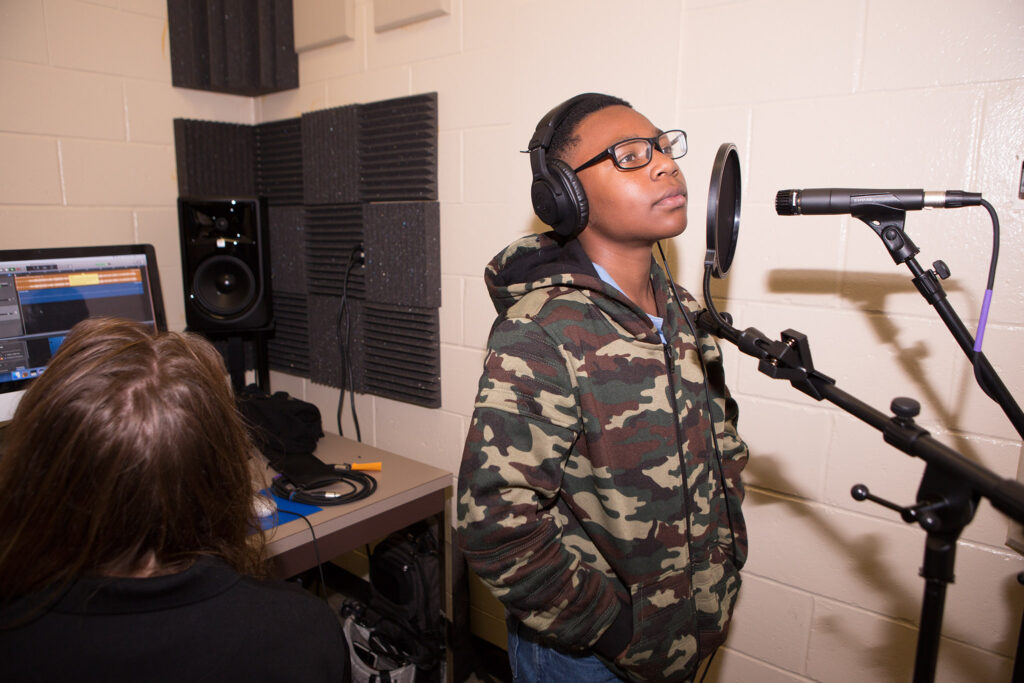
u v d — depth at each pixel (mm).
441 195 1747
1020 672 678
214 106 2145
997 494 495
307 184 2041
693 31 1295
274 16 2014
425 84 1732
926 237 1117
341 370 2057
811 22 1171
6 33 1684
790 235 1243
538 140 944
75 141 1837
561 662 989
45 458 539
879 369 1185
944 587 549
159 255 2047
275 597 598
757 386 1328
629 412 890
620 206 912
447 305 1782
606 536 910
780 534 1340
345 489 1446
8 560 535
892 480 1201
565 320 892
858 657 1274
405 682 1613
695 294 1364
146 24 1950
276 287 2227
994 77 1027
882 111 1124
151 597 529
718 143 1296
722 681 1460
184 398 567
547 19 1483
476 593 1890
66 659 509
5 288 1436
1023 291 1047
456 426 1814
